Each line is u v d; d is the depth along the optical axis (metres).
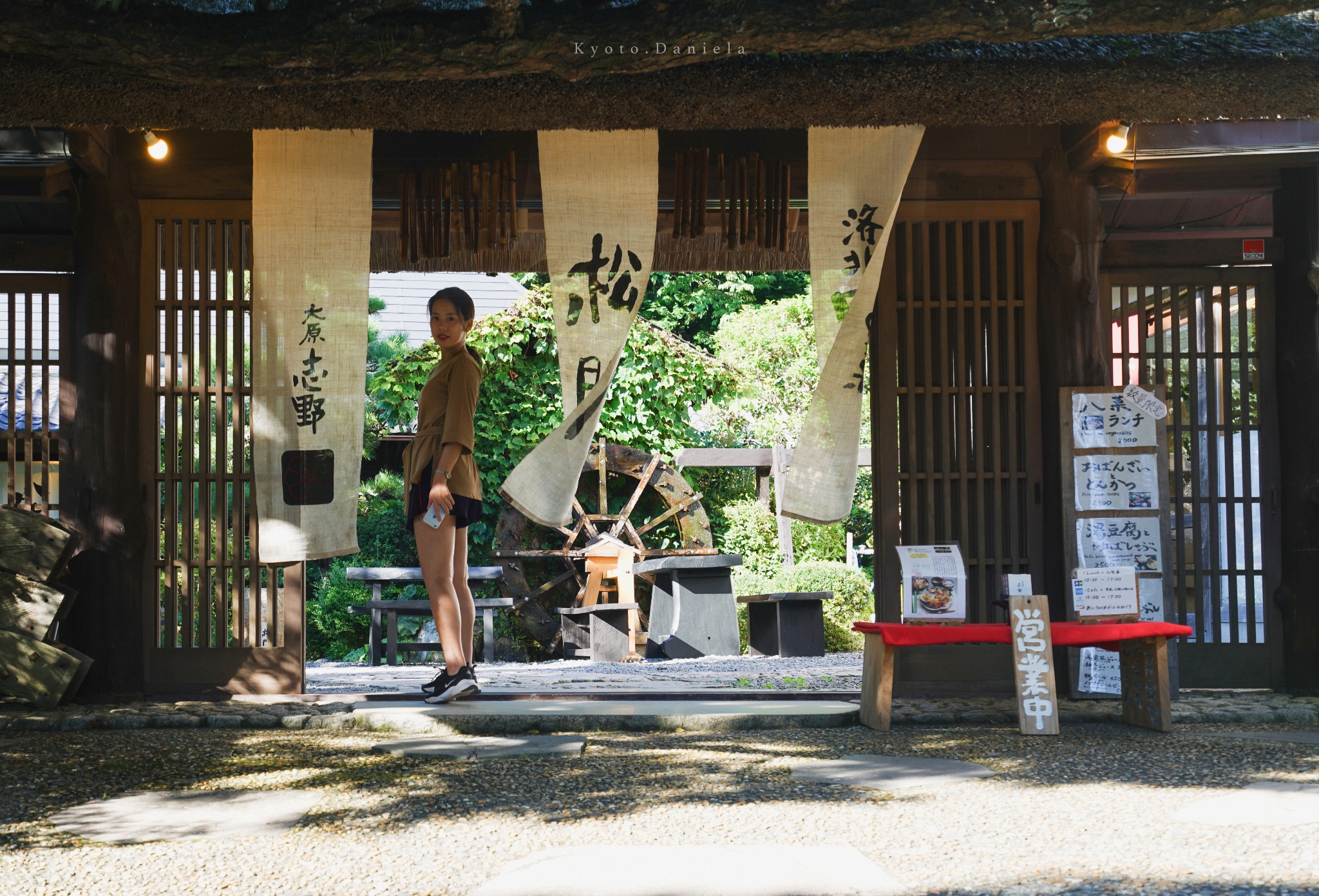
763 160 5.37
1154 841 2.67
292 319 5.12
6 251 5.36
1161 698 4.40
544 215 5.67
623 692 5.24
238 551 5.39
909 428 5.50
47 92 4.43
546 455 4.98
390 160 5.38
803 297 15.96
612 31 3.97
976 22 3.85
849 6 3.87
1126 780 3.41
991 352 5.50
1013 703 4.99
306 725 4.61
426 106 4.69
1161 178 5.62
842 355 5.05
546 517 4.95
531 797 3.20
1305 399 5.53
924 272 5.49
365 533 11.72
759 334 15.89
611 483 12.48
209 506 5.40
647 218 5.05
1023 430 5.50
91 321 5.19
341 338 5.13
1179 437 5.70
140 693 5.21
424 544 5.02
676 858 2.53
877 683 4.47
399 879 2.41
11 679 4.81
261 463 5.13
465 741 4.17
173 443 5.39
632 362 12.23
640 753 3.93
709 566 9.99
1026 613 4.39
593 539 11.70
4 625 4.88
